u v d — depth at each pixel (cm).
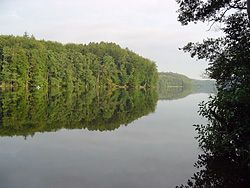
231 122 1077
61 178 1004
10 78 6806
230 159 1112
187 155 1273
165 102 4962
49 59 7831
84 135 1816
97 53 10831
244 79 990
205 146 1299
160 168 1098
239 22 1227
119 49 11469
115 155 1318
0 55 7162
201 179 948
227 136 1055
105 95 6794
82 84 9131
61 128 2092
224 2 1233
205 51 1316
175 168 1091
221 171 994
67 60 8569
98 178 999
